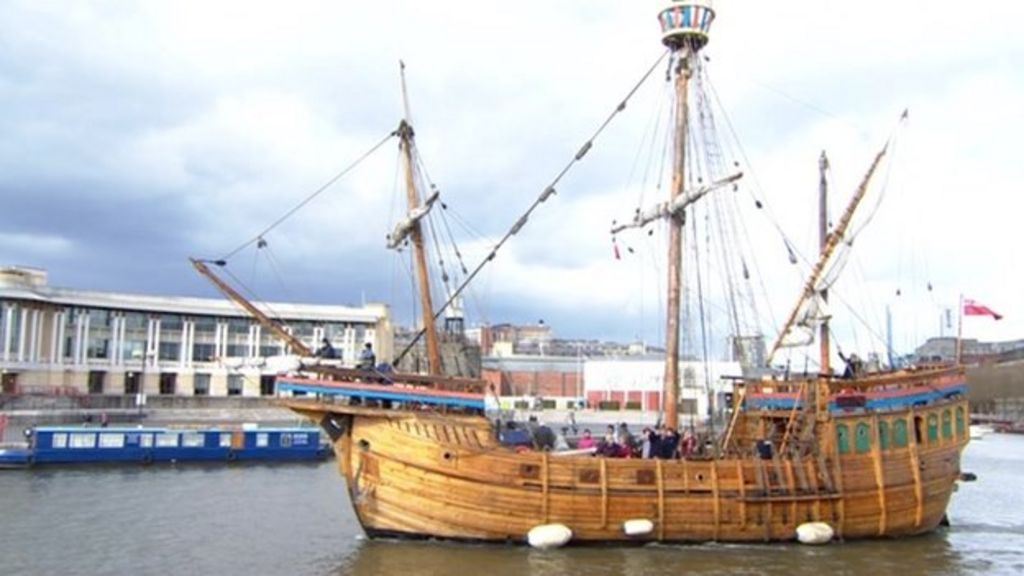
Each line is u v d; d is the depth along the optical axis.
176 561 28.97
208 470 57.31
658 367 113.00
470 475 28.95
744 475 30.47
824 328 42.12
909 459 33.25
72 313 99.44
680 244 37.00
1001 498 50.91
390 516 29.66
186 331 107.25
